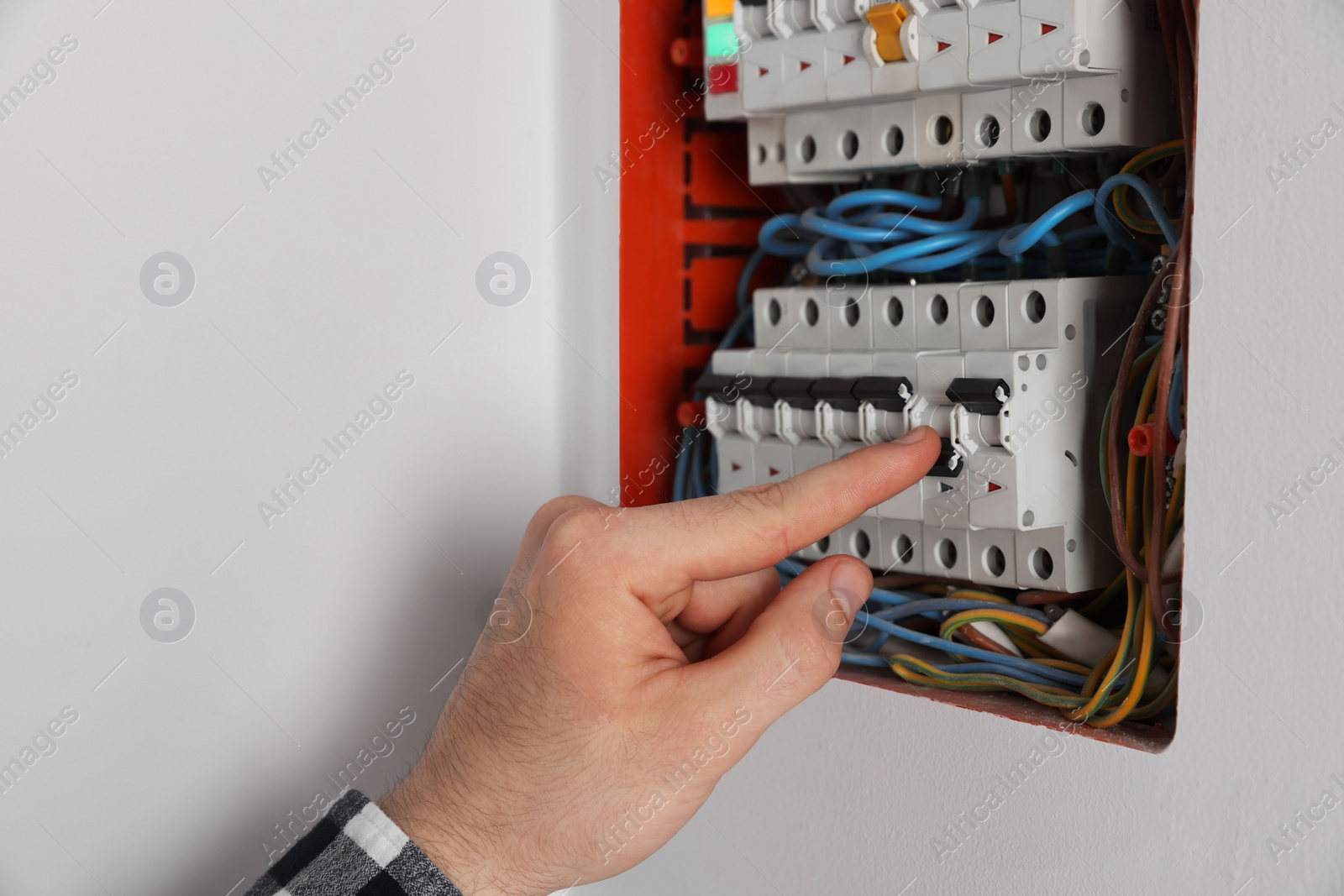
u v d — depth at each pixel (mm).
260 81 802
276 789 838
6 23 824
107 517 864
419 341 802
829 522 521
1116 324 652
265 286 816
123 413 854
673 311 883
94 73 822
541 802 521
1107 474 604
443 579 811
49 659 893
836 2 694
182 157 817
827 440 720
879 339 719
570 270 823
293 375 815
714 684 500
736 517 516
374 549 812
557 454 828
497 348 808
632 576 508
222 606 847
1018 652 673
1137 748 526
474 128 792
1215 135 475
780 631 501
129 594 865
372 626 816
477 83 790
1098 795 543
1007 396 604
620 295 840
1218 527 483
